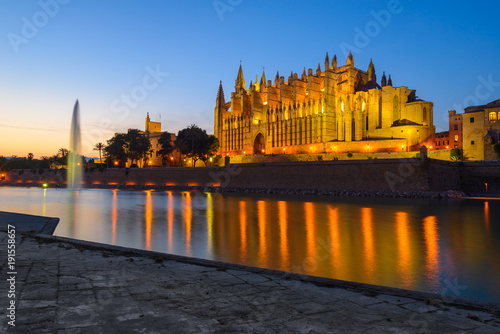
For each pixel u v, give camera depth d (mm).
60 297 6324
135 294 6598
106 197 64250
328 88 108062
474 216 31766
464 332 5031
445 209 37906
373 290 7137
